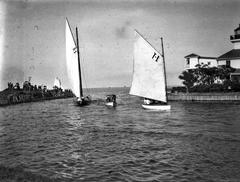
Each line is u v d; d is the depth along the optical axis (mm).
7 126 39625
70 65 75125
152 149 23922
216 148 23656
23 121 45406
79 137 30078
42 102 96938
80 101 74750
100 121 44125
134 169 18516
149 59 53438
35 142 27531
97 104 80188
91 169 18609
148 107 57906
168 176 17078
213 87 76438
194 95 75750
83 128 36812
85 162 20219
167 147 24500
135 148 24406
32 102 97125
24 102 94000
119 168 18750
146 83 54500
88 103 79312
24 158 21375
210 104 66312
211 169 18172
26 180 13273
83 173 17812
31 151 23672
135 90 55688
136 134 31406
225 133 30250
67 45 74500
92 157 21578
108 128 36500
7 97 89938
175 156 21453
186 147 24297
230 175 17062
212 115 46531
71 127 37938
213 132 31000
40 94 115812
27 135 31672
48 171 18266
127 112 57062
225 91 73500
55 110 65750
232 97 67938
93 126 38656
